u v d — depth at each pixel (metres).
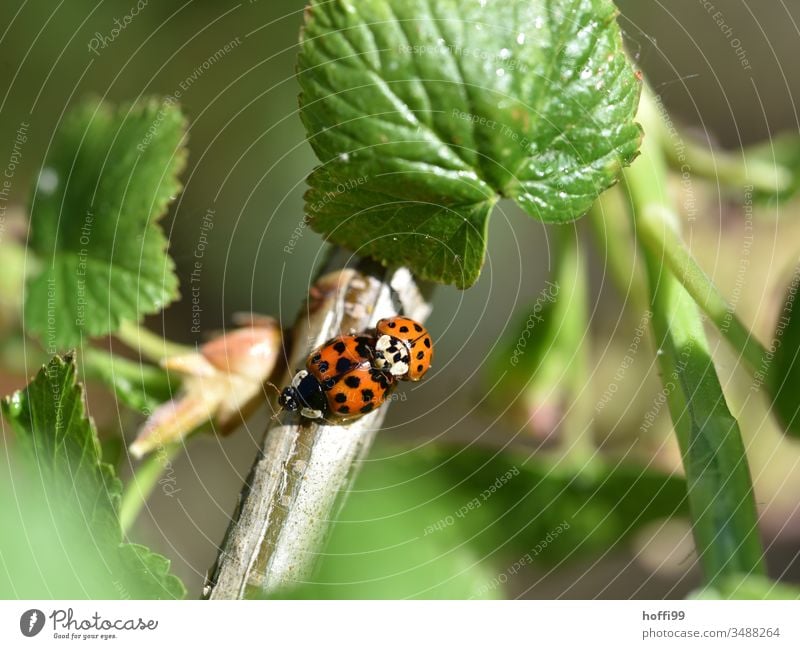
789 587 0.13
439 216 0.14
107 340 0.17
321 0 0.13
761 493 0.18
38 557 0.12
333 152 0.13
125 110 0.15
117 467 0.15
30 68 0.19
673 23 0.22
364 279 0.14
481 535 0.15
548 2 0.13
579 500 0.16
